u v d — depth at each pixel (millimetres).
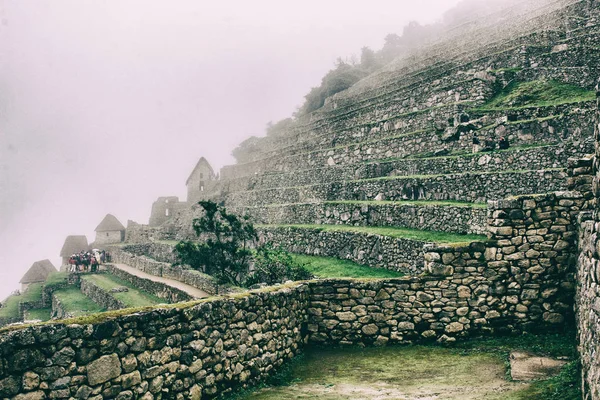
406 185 24906
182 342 7117
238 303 8383
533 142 23219
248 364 8445
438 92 33750
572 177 9844
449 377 8383
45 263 72812
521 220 10055
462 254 10312
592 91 26172
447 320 10250
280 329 9562
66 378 5668
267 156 50594
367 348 10398
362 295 10641
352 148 34812
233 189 49500
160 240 53469
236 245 26828
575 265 9578
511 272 10047
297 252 27016
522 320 9938
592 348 6109
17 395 5270
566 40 32250
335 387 8312
